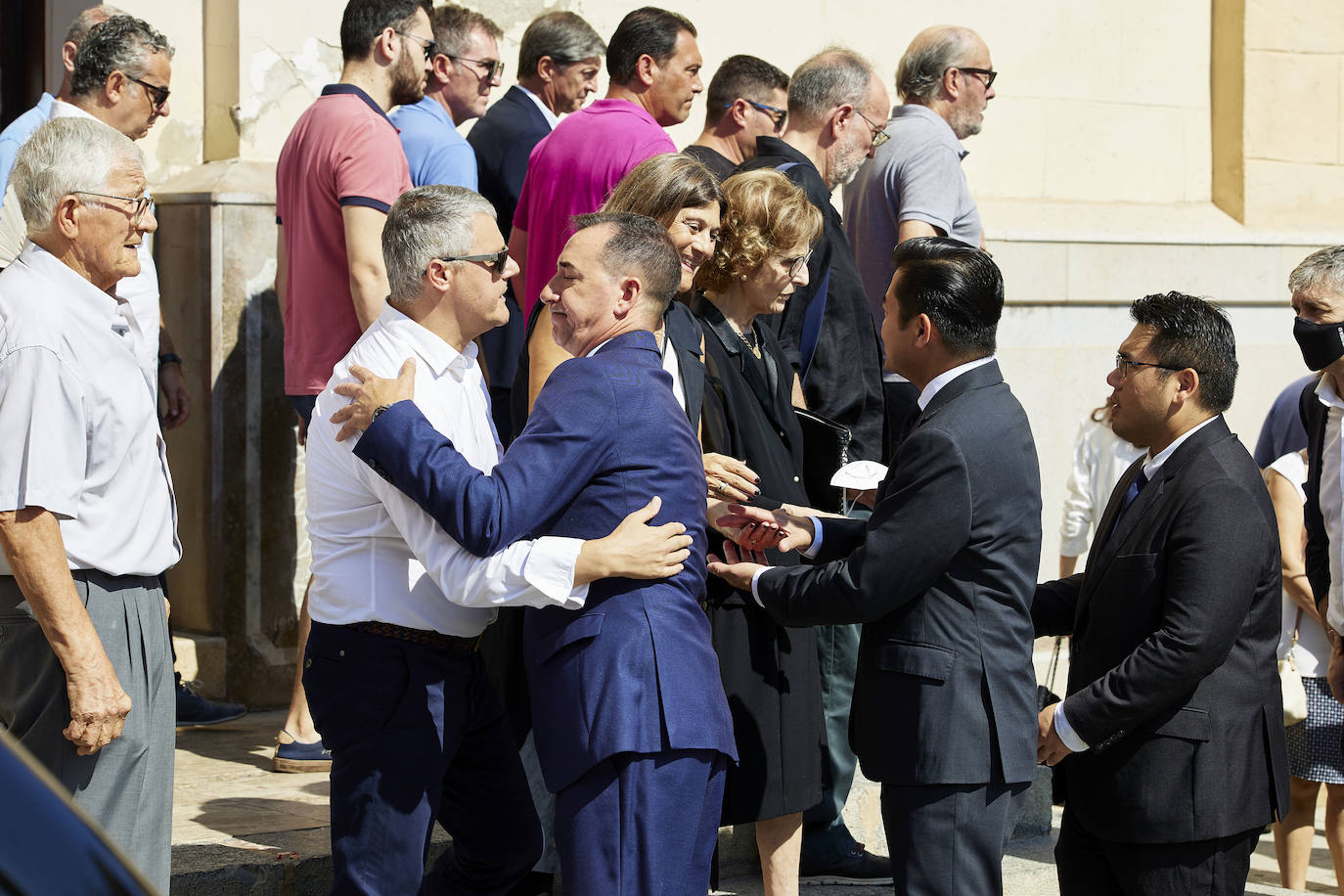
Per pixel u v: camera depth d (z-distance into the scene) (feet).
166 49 13.15
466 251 9.05
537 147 14.17
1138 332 10.23
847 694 13.67
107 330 8.91
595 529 8.79
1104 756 10.07
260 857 11.31
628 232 9.11
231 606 16.37
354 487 9.11
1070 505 19.58
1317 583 14.01
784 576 9.96
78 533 8.83
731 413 10.71
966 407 9.69
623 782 8.66
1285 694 15.08
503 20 18.95
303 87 17.42
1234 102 25.54
